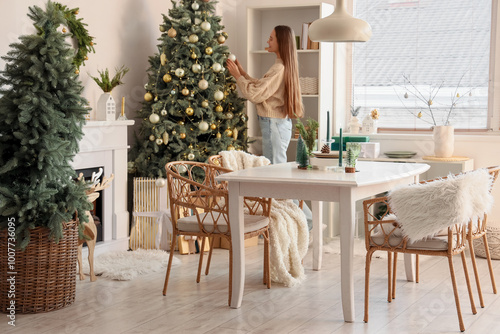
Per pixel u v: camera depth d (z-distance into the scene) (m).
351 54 6.75
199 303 4.09
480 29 6.18
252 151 6.70
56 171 3.75
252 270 4.95
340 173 4.08
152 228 5.58
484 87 6.19
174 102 5.72
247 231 4.15
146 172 5.73
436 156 5.91
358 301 4.16
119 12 5.78
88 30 5.45
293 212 4.75
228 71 6.12
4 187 3.66
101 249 5.27
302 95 6.36
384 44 6.60
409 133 6.52
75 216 4.00
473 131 6.25
